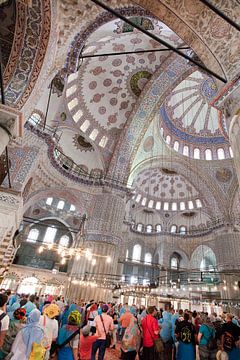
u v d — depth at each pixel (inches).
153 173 932.6
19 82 212.7
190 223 966.4
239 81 207.9
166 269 884.0
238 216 709.3
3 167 413.4
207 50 238.5
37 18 212.5
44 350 105.0
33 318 110.4
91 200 626.5
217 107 233.0
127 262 895.7
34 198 593.6
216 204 759.7
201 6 224.8
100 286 505.4
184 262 914.7
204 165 776.9
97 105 665.0
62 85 538.0
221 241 711.7
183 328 175.9
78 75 592.1
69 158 666.2
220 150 786.2
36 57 215.2
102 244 553.9
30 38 215.5
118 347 279.6
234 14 209.2
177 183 963.3
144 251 954.1
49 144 521.3
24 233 848.9
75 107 631.8
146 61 594.6
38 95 232.2
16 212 357.1
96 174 675.4
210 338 188.4
